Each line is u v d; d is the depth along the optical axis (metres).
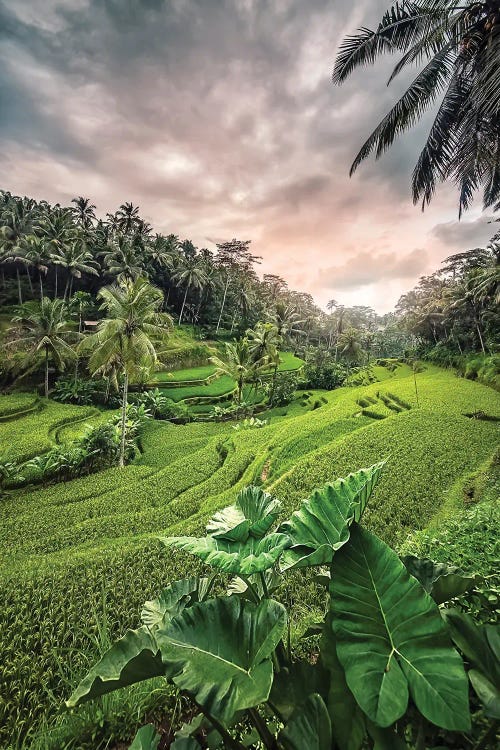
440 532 6.88
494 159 8.62
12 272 47.47
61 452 19.06
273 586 2.79
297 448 18.48
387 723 1.59
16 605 7.04
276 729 2.58
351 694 1.85
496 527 5.80
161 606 2.95
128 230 54.53
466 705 1.62
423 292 61.47
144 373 21.05
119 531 11.92
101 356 20.06
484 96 6.62
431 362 43.28
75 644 5.91
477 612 3.31
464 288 36.81
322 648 2.03
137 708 3.51
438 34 7.61
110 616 6.75
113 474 18.28
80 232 46.88
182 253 61.16
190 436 25.50
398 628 1.88
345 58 8.66
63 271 47.62
